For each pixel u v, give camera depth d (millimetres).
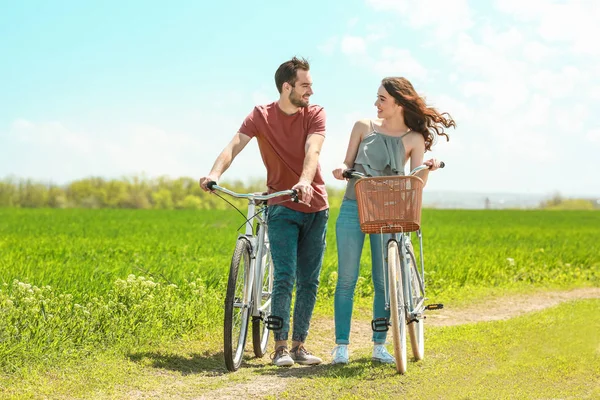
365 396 5270
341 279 6371
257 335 6602
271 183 6594
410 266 6449
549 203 92000
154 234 22328
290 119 6375
